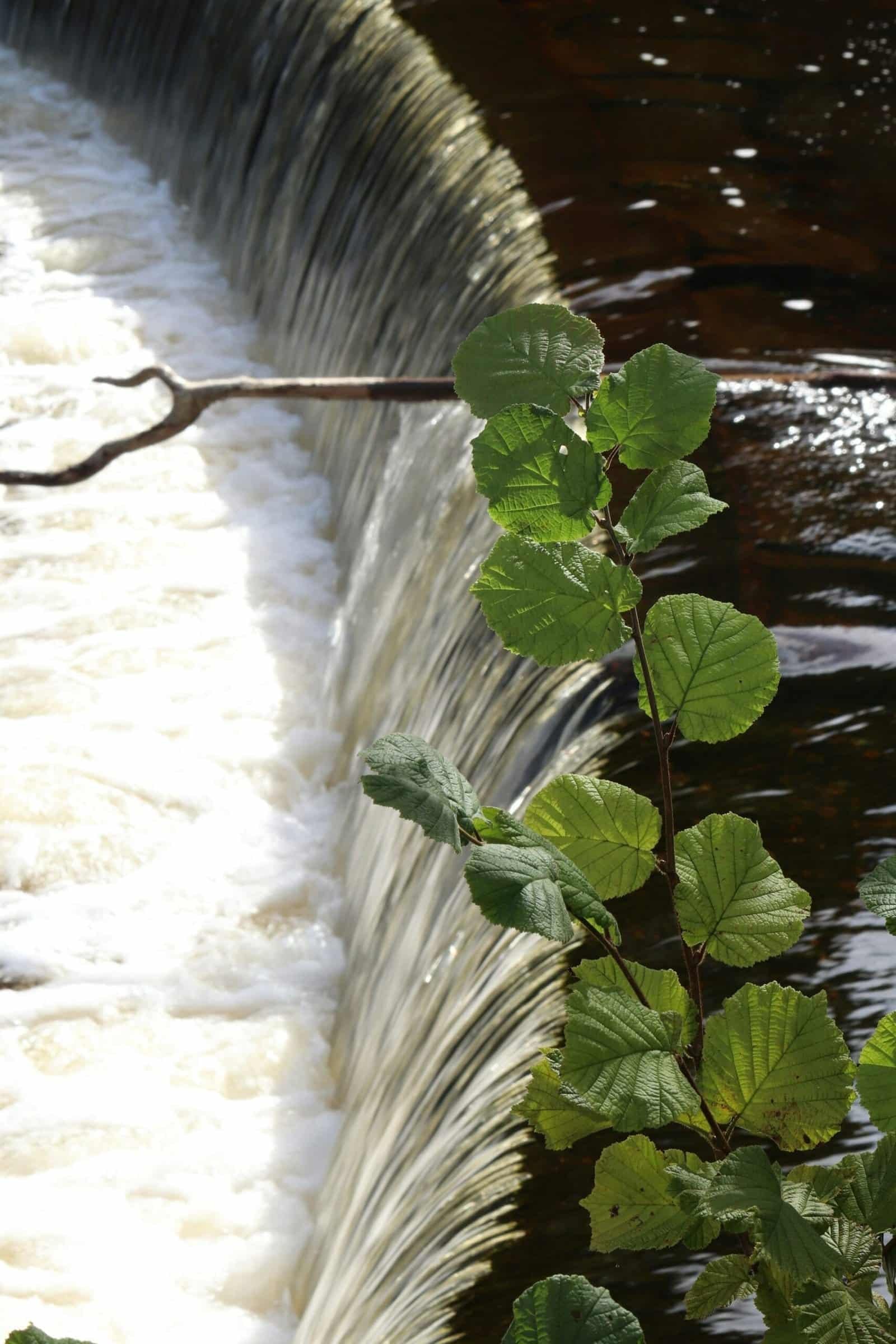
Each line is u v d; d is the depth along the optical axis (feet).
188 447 33.32
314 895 23.30
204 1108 19.85
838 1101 3.12
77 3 48.21
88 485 32.09
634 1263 8.20
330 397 17.79
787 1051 3.12
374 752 2.64
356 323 31.42
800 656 14.69
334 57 35.06
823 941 10.64
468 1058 12.26
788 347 21.99
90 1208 18.43
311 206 34.76
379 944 19.66
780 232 25.45
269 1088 20.21
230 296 38.93
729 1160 2.83
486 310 25.41
